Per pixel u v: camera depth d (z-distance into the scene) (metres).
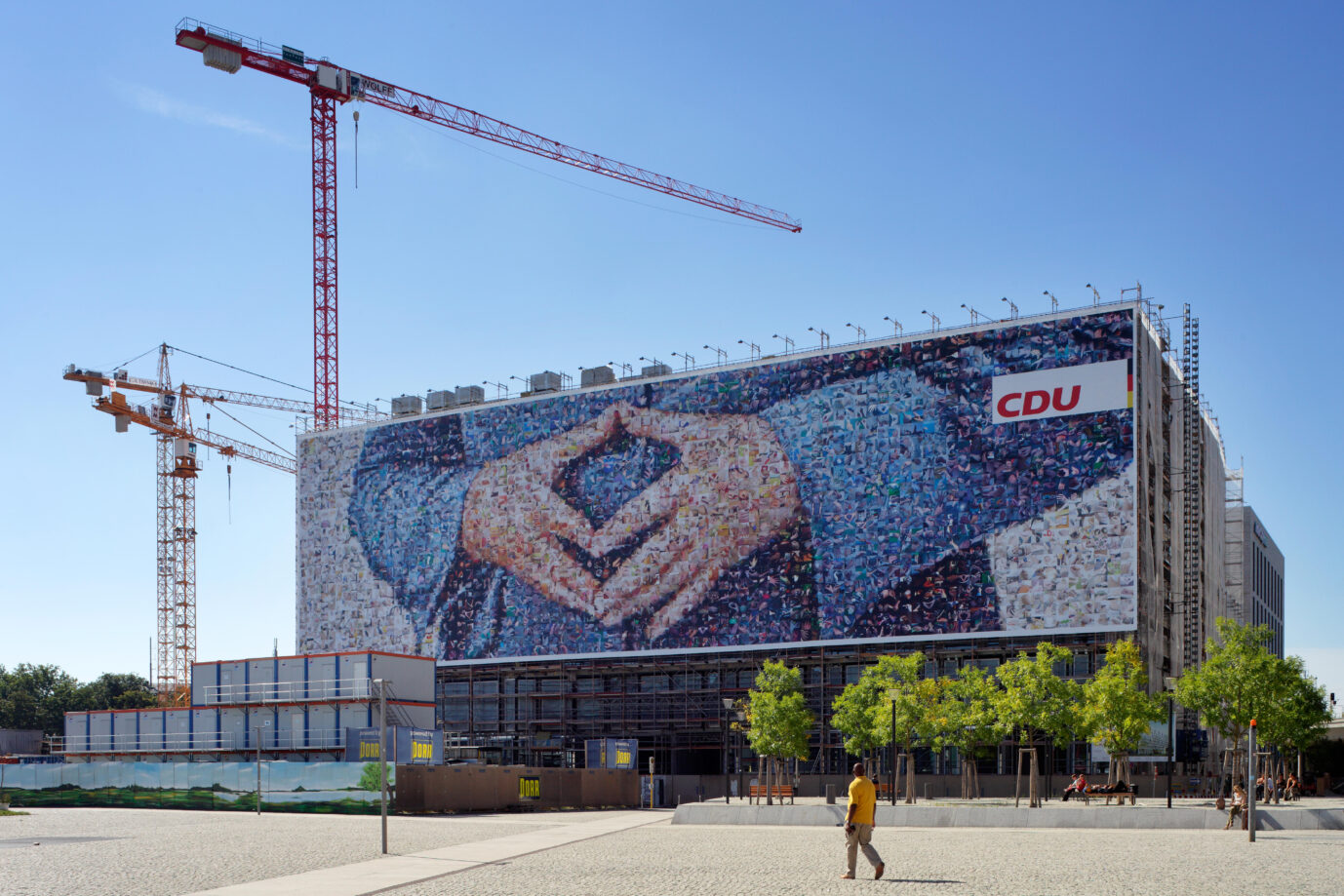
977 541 111.38
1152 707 78.38
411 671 97.56
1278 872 31.05
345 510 151.00
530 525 137.12
